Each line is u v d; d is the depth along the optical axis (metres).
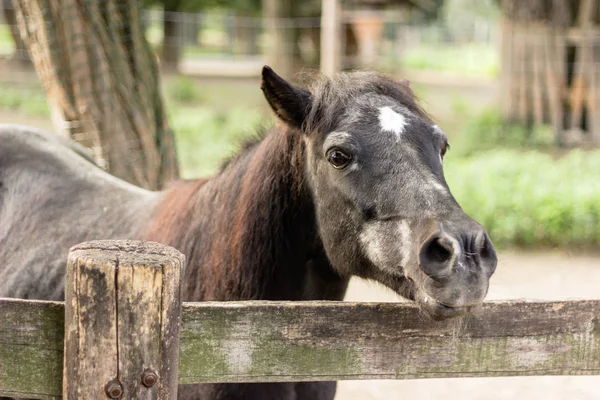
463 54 33.25
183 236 2.86
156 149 5.10
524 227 7.79
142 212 3.24
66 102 4.77
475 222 2.06
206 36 39.66
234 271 2.65
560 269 7.10
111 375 1.78
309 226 2.69
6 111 14.51
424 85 21.73
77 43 4.66
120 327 1.76
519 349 2.09
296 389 2.84
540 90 12.82
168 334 1.81
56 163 3.61
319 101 2.53
